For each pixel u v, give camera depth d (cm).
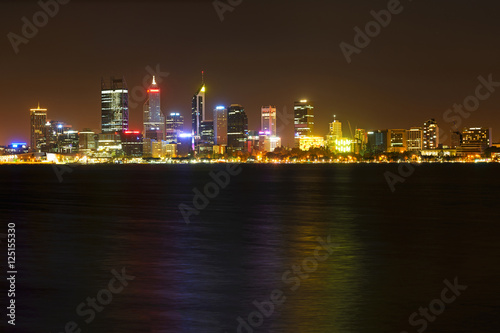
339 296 3222
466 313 2914
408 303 3084
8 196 11888
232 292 3328
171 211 8312
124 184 17462
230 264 4125
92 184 17550
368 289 3362
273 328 2712
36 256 4475
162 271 3897
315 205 9325
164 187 15588
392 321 2802
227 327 2736
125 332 2688
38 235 5666
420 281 3566
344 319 2831
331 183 17500
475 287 3397
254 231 5944
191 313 2944
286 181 19138
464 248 4781
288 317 2866
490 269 3900
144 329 2723
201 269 3959
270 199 10812
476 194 12144
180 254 4553
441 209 8512
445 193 12475
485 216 7469
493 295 3225
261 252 4625
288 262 4191
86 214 7856
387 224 6562
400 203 9719
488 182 17962
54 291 3375
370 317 2859
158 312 2959
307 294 3269
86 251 4703
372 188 14688
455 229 6072
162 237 5506
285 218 7269
